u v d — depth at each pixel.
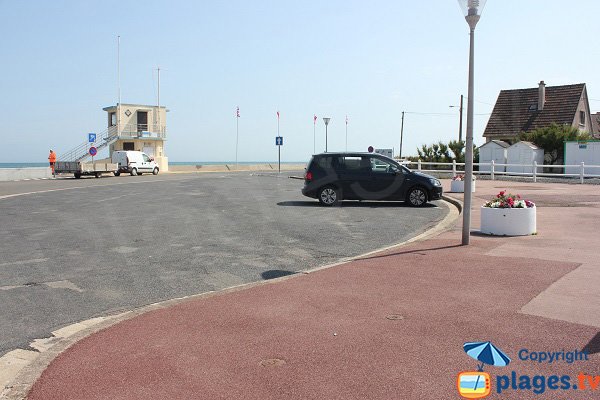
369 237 10.94
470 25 9.08
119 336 5.06
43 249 9.74
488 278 6.82
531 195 18.83
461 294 6.12
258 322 5.36
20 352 4.86
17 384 4.09
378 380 3.94
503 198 10.76
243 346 4.71
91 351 4.70
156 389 3.92
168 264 8.46
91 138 41.81
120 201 18.83
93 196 20.97
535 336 4.73
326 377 4.02
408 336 4.81
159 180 33.97
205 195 21.34
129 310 6.10
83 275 7.74
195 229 12.11
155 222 13.29
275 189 24.77
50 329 5.47
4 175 35.88
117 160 43.59
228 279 7.47
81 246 10.05
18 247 9.95
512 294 6.05
